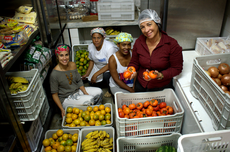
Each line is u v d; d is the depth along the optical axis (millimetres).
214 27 2502
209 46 2242
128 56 2318
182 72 2131
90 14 3736
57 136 1920
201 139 1221
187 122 1802
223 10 2379
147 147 1844
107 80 2828
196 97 1756
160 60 1825
